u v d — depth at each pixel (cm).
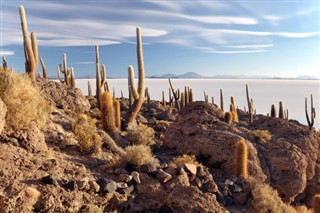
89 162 929
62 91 1794
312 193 1677
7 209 561
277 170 1513
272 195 1084
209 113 1798
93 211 674
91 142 995
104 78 2233
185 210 805
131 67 1731
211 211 815
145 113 3566
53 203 623
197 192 865
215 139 1421
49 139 965
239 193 1030
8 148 744
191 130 1515
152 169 883
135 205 786
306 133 1848
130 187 809
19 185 620
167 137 1565
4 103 768
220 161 1360
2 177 633
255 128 1928
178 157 1280
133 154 909
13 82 885
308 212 1396
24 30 1442
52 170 742
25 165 710
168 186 859
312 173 1656
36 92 1038
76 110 1742
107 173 862
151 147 1505
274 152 1573
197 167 999
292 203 1603
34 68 1502
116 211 751
